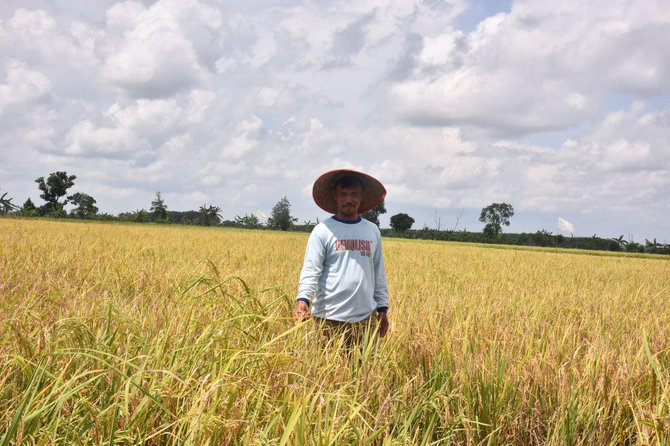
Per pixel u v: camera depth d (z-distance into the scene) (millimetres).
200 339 2656
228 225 91312
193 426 1799
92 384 2387
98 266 7719
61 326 2787
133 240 17234
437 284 8477
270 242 21656
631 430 2617
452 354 3164
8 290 4801
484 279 10547
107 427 1948
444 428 2482
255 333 3023
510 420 2602
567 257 25406
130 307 4023
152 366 2359
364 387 2621
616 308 6703
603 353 3396
